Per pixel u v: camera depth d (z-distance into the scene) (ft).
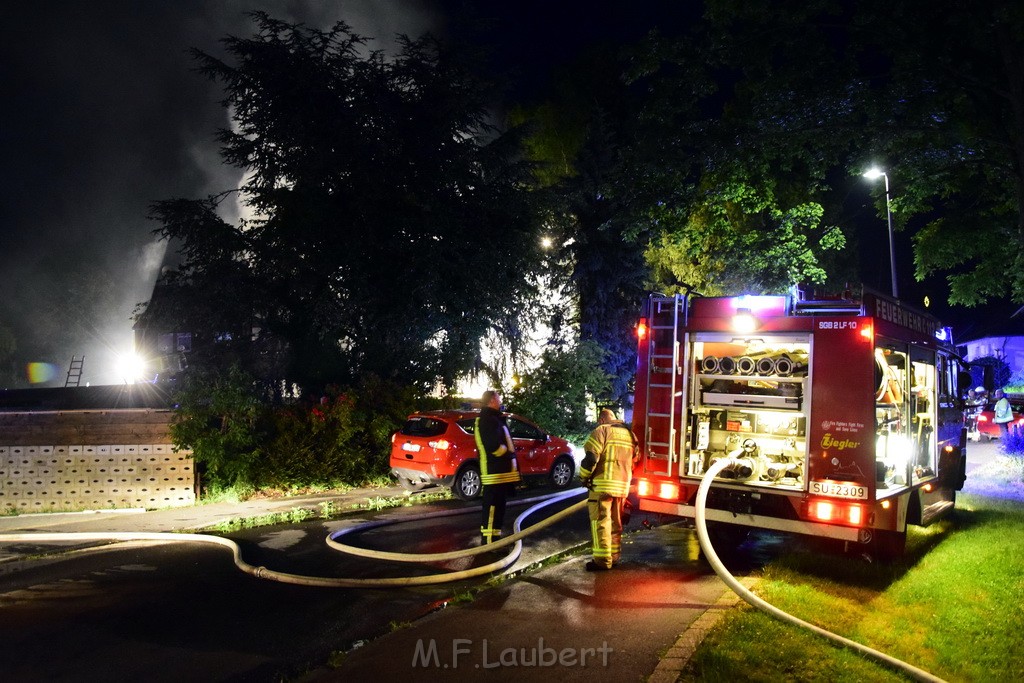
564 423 61.67
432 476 39.63
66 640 19.40
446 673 16.21
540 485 47.24
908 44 43.29
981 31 41.81
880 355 24.81
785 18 45.39
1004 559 24.53
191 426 39.42
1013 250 62.18
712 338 25.80
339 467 44.98
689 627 18.54
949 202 65.10
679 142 49.42
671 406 26.22
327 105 54.70
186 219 52.34
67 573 26.13
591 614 19.94
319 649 18.75
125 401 77.77
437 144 57.62
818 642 17.52
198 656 18.31
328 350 54.75
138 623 20.72
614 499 25.26
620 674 15.94
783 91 47.06
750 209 53.21
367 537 31.45
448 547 29.58
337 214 53.36
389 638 18.40
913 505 27.89
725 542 27.04
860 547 25.16
